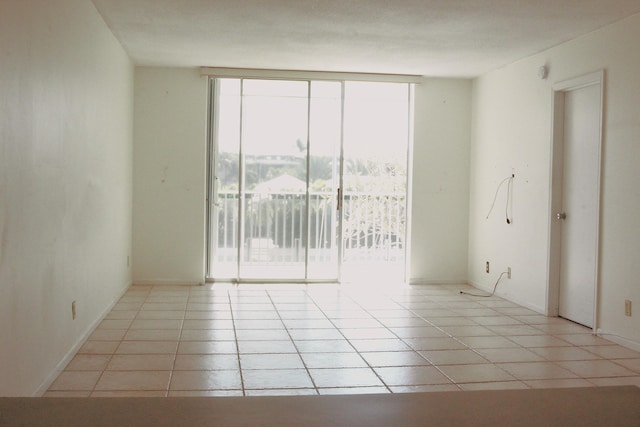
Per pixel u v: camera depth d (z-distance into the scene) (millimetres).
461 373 3945
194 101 7184
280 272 7516
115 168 5824
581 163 5430
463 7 4547
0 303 2598
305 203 7527
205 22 5156
